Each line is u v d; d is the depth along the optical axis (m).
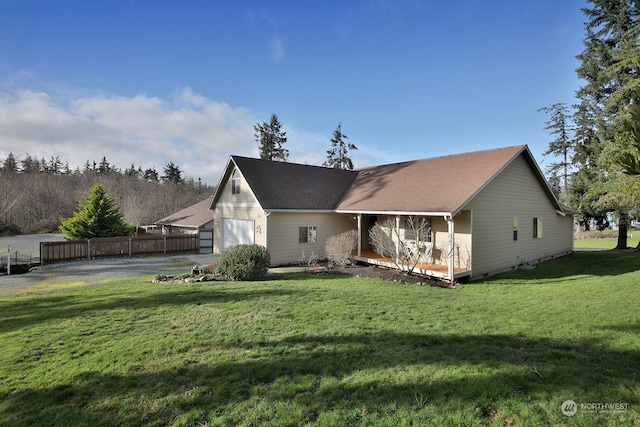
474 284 11.75
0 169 56.22
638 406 3.33
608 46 17.72
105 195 24.34
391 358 4.62
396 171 18.48
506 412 3.28
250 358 4.71
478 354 4.71
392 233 15.63
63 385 4.05
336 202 17.92
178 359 4.73
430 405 3.43
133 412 3.47
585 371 4.11
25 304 8.35
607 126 17.78
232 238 19.06
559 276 12.74
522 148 14.23
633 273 11.88
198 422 3.28
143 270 14.95
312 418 3.29
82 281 12.55
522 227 15.09
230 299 8.27
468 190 12.64
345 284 10.95
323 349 5.00
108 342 5.42
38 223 40.78
